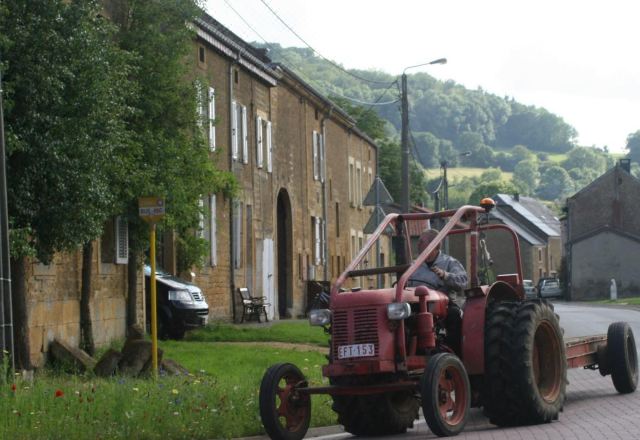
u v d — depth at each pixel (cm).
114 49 1959
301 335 2995
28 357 1911
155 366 1731
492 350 1313
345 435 1367
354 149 6450
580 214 10762
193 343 2638
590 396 1661
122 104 2059
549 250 14100
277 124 4659
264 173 4425
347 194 6191
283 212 4894
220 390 1512
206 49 3688
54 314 2248
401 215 1398
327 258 5609
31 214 1803
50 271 2234
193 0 2495
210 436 1265
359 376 1273
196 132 2558
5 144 1700
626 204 10650
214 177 2666
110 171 2102
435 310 1312
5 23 1759
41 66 1767
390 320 1251
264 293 4384
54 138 1792
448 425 1198
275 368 1249
